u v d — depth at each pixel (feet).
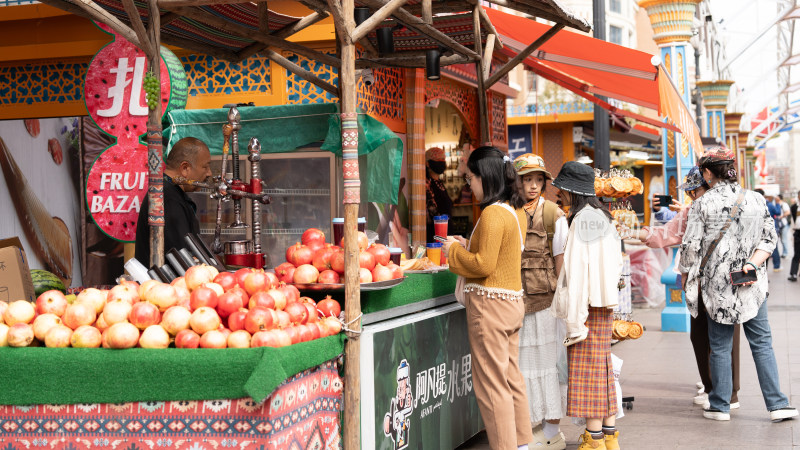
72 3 14.43
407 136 26.89
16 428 11.00
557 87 57.52
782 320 40.45
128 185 21.50
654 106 34.81
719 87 73.36
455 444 17.79
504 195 15.70
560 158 58.95
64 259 26.89
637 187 26.45
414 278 16.11
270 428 10.47
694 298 20.76
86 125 26.76
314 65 24.75
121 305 11.05
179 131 20.45
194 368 10.49
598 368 17.06
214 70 25.66
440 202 29.91
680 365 28.96
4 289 14.42
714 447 18.47
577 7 85.76
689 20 43.09
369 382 13.79
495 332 15.43
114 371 10.66
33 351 10.88
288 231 21.90
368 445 13.74
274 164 21.89
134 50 21.57
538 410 17.88
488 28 20.65
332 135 19.36
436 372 16.79
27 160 26.99
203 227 22.39
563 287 16.92
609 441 17.49
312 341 11.76
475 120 34.24
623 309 34.35
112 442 10.79
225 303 11.37
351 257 12.93
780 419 20.61
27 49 26.12
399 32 20.20
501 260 15.48
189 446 10.64
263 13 16.72
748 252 20.11
